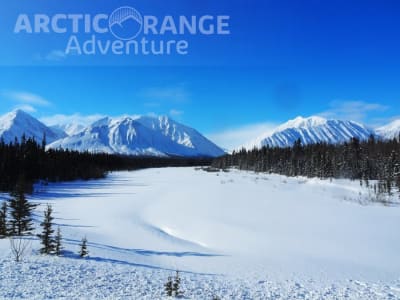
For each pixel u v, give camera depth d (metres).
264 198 36.81
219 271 12.96
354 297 9.95
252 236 20.03
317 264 14.52
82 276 9.75
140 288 9.27
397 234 20.62
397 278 12.45
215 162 146.62
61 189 52.81
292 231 21.22
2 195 40.03
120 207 32.22
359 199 39.66
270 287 10.80
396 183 50.31
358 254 16.42
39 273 9.45
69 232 18.72
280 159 95.00
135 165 152.38
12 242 12.68
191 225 23.47
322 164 72.94
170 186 52.94
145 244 17.89
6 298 7.28
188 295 9.12
